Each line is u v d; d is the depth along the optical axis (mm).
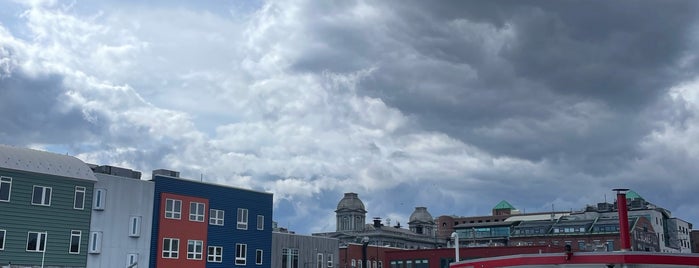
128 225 59250
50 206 53562
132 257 58969
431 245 154125
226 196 69000
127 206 59500
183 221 63812
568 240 128125
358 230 146750
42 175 53344
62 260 53594
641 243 126062
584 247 125688
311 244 84188
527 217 170000
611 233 123438
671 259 34438
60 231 53875
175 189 63844
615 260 34375
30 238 51812
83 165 57812
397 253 105375
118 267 57719
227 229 68312
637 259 34125
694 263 34375
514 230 137000
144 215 60781
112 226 57906
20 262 50781
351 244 104188
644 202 149875
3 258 49844
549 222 135125
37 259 51906
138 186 60844
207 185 67125
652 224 141625
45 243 52688
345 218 161750
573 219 136750
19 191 51750
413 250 104062
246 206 71125
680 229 162250
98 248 56312
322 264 85438
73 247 54594
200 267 64375
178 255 62656
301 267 81875
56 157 56719
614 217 133125
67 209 54719
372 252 108250
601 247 123500
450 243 134625
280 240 79375
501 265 38750
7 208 50781
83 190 56219
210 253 66000
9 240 50469
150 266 60406
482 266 40219
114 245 57750
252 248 70875
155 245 60969
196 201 65500
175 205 63500
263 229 72688
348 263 102750
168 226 62312
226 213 68625
